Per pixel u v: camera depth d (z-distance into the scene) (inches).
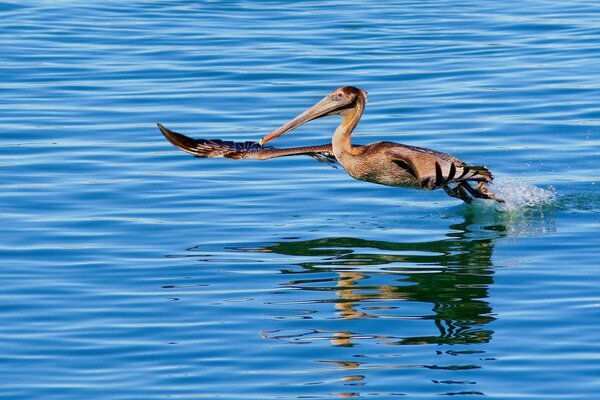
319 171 745.0
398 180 631.8
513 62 962.1
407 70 948.0
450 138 785.6
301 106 864.3
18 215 650.2
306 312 514.0
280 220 651.5
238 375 451.5
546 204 668.1
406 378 446.0
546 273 555.8
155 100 880.3
